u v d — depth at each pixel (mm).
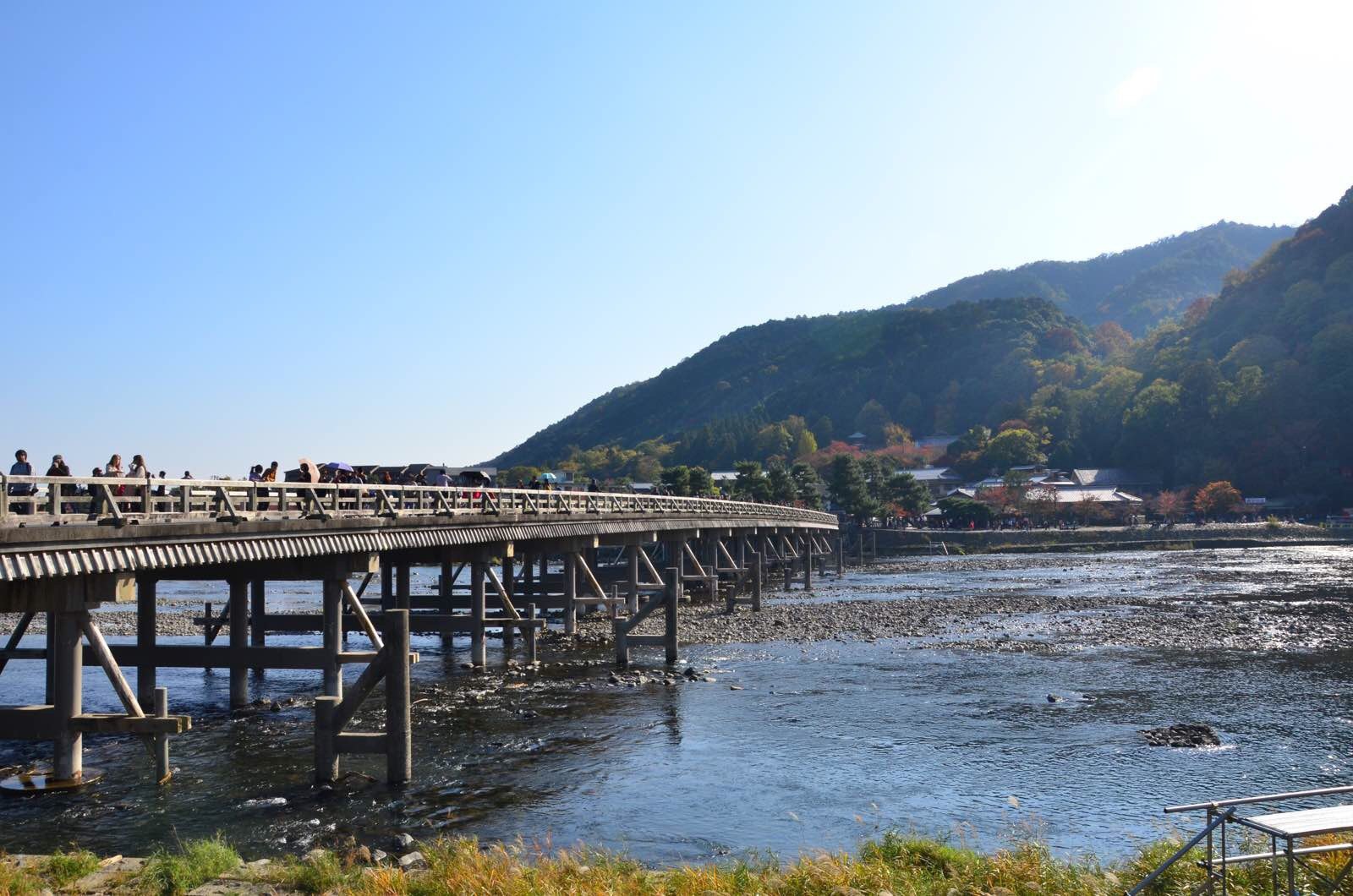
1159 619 51438
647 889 13430
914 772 23062
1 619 62375
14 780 20984
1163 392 188250
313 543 23141
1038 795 21344
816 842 18406
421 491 29391
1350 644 41875
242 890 13711
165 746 21109
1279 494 165375
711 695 31469
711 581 58188
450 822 19203
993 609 57219
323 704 21250
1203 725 26844
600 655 39844
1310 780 22250
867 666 37188
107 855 17031
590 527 42938
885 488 160000
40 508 19203
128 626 53781
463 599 43562
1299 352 183500
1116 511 161125
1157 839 18297
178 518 19469
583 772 22812
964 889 13258
